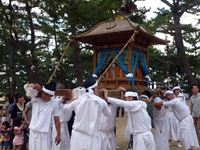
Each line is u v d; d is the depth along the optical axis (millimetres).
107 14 17391
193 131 8781
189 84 25984
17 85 23094
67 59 22672
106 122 6887
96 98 5883
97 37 9117
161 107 8266
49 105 5762
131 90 7035
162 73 26656
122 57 8844
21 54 20234
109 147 7039
